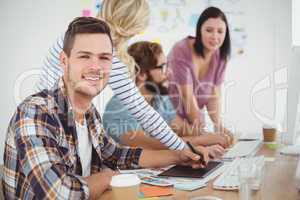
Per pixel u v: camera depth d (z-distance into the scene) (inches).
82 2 113.9
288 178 54.7
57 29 112.7
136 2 116.9
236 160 66.1
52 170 43.9
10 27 110.3
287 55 127.0
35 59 111.6
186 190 49.9
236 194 47.6
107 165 65.2
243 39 127.2
